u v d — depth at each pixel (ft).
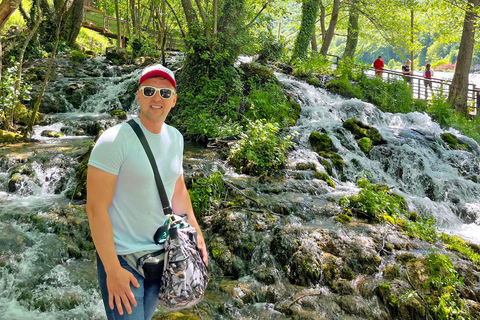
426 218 21.90
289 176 24.58
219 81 34.06
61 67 49.24
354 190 23.68
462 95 52.49
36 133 32.01
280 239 16.97
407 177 29.12
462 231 22.62
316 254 16.24
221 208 19.58
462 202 26.63
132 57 58.39
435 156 31.76
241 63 38.78
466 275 15.85
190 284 6.64
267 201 20.24
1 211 19.03
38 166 23.41
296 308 14.24
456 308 14.05
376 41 89.71
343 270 15.83
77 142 29.76
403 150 30.32
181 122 33.65
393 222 19.80
